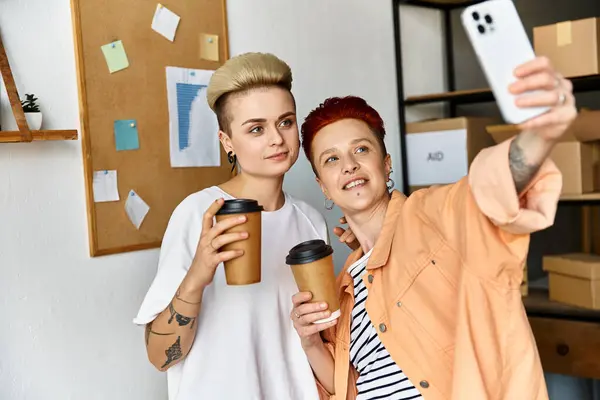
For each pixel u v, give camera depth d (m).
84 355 1.98
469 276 1.12
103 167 2.02
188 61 2.27
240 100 1.52
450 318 1.24
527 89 0.84
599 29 2.70
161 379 2.20
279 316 1.59
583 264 2.91
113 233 2.05
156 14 2.16
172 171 2.21
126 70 2.08
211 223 1.34
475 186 1.02
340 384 1.47
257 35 2.55
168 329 1.44
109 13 2.04
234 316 1.53
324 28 2.84
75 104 1.97
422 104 3.46
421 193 1.36
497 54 0.87
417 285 1.28
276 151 1.53
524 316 1.12
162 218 2.18
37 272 1.87
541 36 2.85
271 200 1.63
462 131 3.08
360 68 3.02
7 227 1.81
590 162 2.93
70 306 1.95
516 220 0.99
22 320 1.84
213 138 2.35
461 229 1.15
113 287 2.06
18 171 1.84
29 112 1.79
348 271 1.50
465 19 0.88
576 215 4.06
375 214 1.48
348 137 1.45
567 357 2.86
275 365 1.56
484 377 1.12
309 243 1.40
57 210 1.92
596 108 3.93
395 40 3.20
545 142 0.92
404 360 1.29
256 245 1.33
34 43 1.87
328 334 1.57
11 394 1.82
